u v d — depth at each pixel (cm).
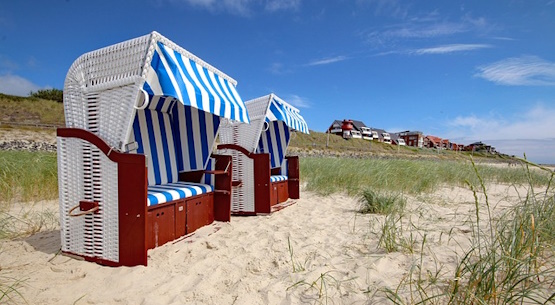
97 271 273
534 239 230
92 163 296
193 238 373
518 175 1024
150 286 245
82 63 305
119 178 284
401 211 479
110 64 292
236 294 233
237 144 544
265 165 524
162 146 445
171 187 398
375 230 406
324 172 909
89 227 296
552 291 195
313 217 508
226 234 398
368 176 844
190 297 228
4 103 2308
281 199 629
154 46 280
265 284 250
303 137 3706
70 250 305
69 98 308
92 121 298
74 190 303
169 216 356
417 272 254
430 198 666
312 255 318
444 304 196
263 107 534
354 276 256
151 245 326
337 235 392
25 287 234
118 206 284
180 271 276
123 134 283
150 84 281
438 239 346
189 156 470
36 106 2448
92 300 219
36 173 638
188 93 300
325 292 229
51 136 1812
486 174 1045
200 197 424
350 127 6481
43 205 558
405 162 1008
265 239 376
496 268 206
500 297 186
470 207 566
